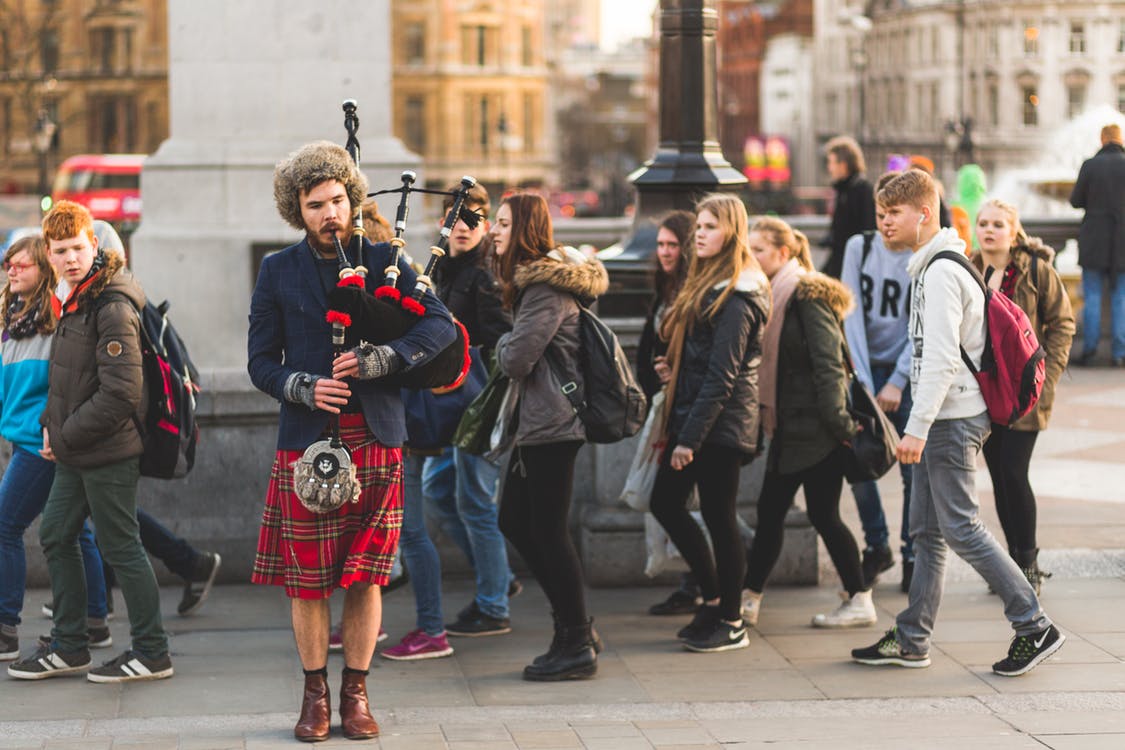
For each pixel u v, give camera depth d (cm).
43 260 841
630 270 1073
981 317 806
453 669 855
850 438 888
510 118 14250
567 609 830
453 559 1049
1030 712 757
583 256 823
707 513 875
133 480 816
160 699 792
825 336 883
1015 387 808
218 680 827
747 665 854
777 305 894
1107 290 2020
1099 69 11362
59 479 821
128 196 6544
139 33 11188
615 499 1035
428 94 14100
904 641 841
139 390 798
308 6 1330
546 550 824
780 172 14212
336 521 711
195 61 1326
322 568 710
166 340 841
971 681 815
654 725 741
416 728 741
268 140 1330
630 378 823
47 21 8762
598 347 817
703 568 890
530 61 14388
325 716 721
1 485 862
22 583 862
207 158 1317
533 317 803
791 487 916
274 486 718
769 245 900
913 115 12788
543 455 819
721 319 850
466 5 14038
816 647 888
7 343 851
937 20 12369
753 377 865
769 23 17038
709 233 855
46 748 704
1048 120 11406
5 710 774
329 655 882
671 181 1074
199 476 1024
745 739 716
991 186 11475
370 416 706
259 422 1025
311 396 688
